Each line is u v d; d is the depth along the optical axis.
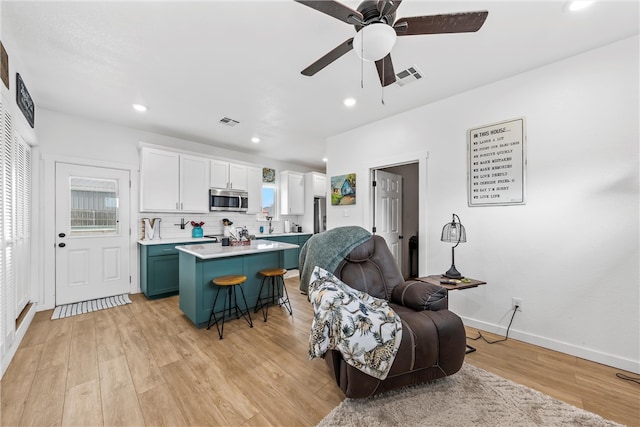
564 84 2.19
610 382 1.80
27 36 1.85
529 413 1.50
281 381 1.83
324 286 1.82
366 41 1.37
